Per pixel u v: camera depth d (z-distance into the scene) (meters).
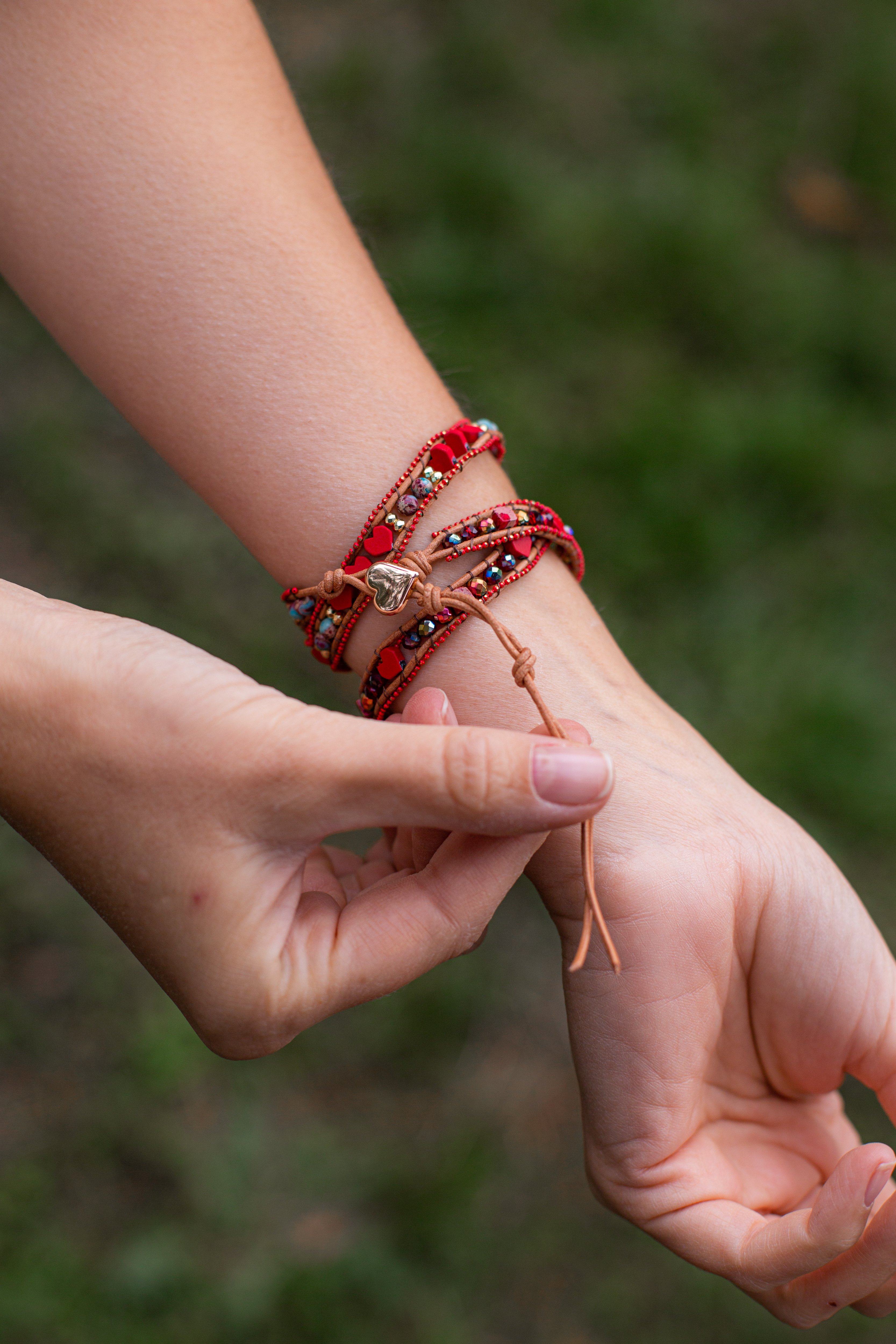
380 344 1.49
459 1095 2.44
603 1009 1.40
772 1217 1.45
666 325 3.57
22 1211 2.19
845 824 2.83
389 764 1.11
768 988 1.47
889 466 3.42
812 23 4.41
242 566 3.03
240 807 1.14
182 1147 2.30
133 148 1.42
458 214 3.62
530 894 2.69
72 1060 2.36
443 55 3.97
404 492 1.41
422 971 1.27
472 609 1.33
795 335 3.61
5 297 3.30
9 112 1.41
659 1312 2.26
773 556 3.21
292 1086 2.41
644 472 3.22
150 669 1.16
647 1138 1.41
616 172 3.85
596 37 4.15
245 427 1.45
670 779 1.44
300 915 1.24
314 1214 2.28
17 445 3.05
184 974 1.22
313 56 3.89
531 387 3.35
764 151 4.06
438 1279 2.25
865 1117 2.50
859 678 3.05
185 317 1.43
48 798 1.17
